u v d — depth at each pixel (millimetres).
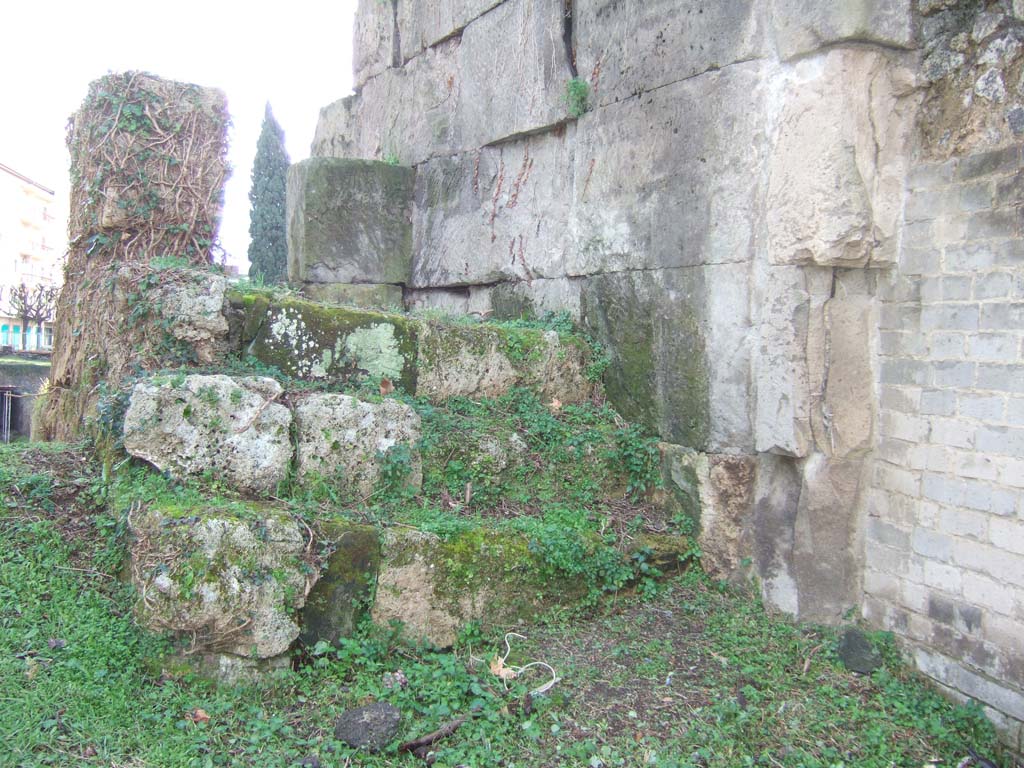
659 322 5016
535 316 6223
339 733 3285
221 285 4543
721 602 4504
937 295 3785
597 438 5102
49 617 3600
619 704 3615
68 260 5781
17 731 2947
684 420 4863
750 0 4316
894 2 3828
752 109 4332
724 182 4500
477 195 6836
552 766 3207
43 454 4754
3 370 10945
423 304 7594
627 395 5336
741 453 4520
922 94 3928
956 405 3684
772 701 3650
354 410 4273
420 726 3352
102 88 5398
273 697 3510
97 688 3277
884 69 3920
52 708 3117
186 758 3033
